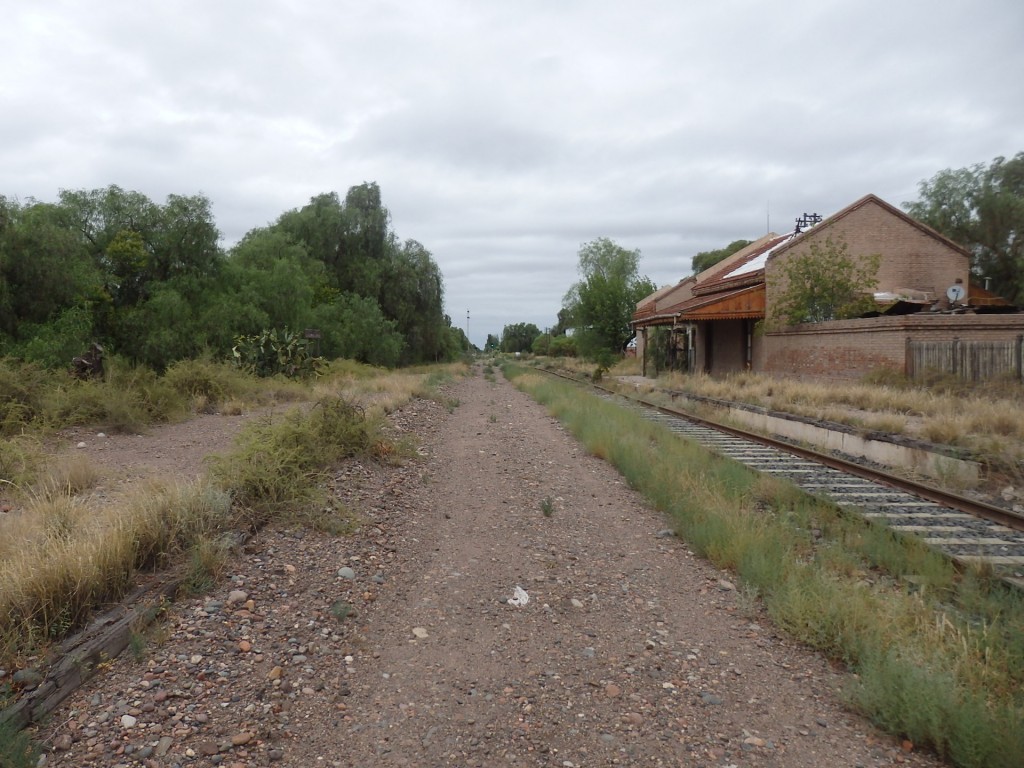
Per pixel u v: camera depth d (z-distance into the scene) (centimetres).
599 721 399
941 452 1116
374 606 555
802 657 485
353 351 3994
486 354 17350
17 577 453
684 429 1659
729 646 500
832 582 566
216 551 586
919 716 380
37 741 347
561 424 1759
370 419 1204
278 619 506
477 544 729
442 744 374
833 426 1425
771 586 583
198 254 2581
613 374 4291
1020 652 452
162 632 455
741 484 945
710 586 619
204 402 1777
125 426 1374
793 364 2725
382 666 461
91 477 885
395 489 916
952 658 453
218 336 2469
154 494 671
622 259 7662
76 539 533
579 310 5238
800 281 2784
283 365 2516
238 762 348
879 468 1196
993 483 1023
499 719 399
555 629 525
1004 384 1791
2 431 1225
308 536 684
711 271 5106
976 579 603
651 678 450
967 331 2119
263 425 1001
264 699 405
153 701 390
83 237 2364
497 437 1504
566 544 736
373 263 4753
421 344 5312
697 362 3812
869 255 2938
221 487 728
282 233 3997
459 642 500
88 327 2002
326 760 356
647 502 914
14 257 1883
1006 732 357
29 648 409
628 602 581
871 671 420
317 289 4084
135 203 2469
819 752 373
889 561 657
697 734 388
